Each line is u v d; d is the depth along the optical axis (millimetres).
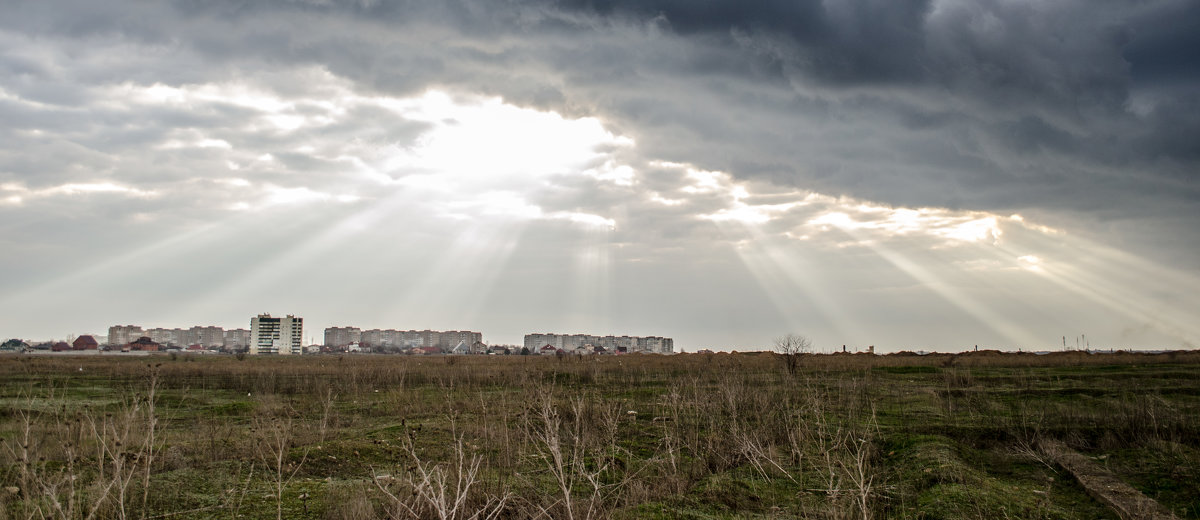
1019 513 8914
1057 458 11656
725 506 9578
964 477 10406
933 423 15422
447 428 15523
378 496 9555
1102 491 9719
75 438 10789
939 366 36875
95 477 9531
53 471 9617
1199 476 10195
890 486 10422
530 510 9000
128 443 10773
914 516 8938
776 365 34938
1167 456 11383
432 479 9211
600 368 35062
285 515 8828
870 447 12773
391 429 15688
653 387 25094
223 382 32156
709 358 40719
